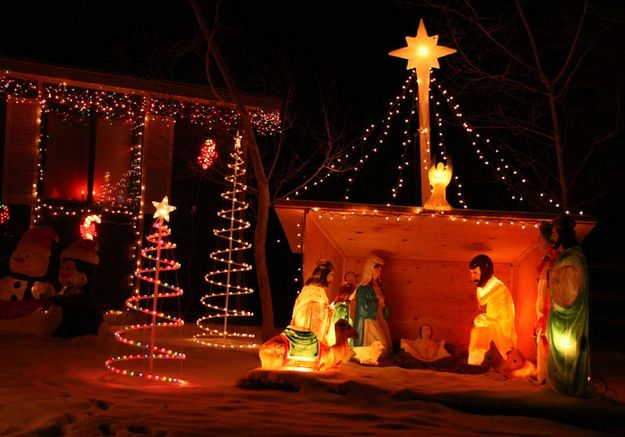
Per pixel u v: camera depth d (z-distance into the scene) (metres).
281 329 17.86
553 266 8.89
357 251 12.18
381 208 10.57
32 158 16.91
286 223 11.30
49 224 17.16
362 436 6.25
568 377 8.41
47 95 17.14
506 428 7.11
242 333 15.90
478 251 11.77
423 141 12.16
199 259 18.52
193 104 18.38
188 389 8.38
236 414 6.94
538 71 15.38
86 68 17.05
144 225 17.88
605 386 9.40
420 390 8.31
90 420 6.38
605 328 19.50
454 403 7.97
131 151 18.02
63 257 12.95
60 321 12.48
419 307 12.42
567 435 6.89
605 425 7.61
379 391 8.34
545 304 9.52
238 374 9.81
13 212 16.77
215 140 18.50
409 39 12.34
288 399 7.93
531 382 9.52
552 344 8.72
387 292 12.45
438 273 12.46
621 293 20.34
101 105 17.66
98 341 12.54
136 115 17.95
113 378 9.09
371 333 10.91
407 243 11.73
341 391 8.31
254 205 22.14
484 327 10.57
